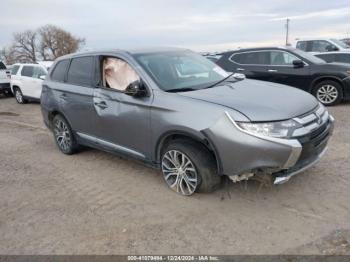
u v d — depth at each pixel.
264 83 4.77
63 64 6.02
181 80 4.57
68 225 3.86
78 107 5.45
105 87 5.00
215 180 4.06
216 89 4.32
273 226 3.54
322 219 3.60
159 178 4.90
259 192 4.23
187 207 4.03
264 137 3.50
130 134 4.65
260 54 9.85
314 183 4.38
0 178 5.39
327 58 12.19
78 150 6.20
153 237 3.52
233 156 3.65
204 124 3.76
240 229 3.54
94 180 5.03
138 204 4.20
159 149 4.37
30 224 3.95
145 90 4.38
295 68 9.33
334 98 9.05
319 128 3.85
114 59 4.96
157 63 4.74
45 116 6.43
